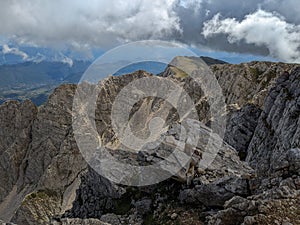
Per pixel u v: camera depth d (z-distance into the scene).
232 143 49.50
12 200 137.12
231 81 125.31
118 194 28.84
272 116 44.25
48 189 122.81
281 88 46.91
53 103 145.88
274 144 39.78
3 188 142.38
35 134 146.50
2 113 155.38
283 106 43.03
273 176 21.98
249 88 117.44
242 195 22.84
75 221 22.95
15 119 153.62
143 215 25.84
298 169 20.86
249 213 17.89
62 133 141.00
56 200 119.19
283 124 39.19
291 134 35.41
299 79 43.88
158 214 24.80
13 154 146.00
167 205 25.06
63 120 143.62
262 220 16.50
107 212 29.00
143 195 27.64
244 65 126.88
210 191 23.55
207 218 21.91
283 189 18.70
